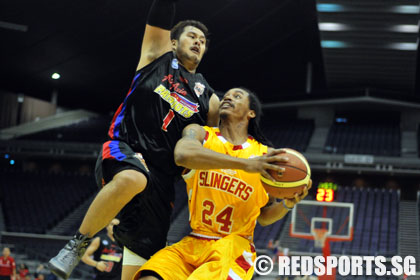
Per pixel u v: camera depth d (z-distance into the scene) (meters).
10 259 14.68
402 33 22.98
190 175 3.14
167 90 3.24
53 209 27.19
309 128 31.44
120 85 33.38
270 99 32.84
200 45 3.43
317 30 27.06
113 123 3.25
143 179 2.90
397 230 23.27
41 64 30.00
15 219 26.33
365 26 22.72
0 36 26.58
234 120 3.25
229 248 3.01
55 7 23.81
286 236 23.11
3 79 32.41
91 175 30.50
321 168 27.12
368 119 32.47
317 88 34.41
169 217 3.27
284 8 24.47
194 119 3.31
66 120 36.12
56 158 31.59
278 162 2.97
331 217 24.34
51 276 16.03
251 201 3.13
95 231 2.91
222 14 24.81
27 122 33.84
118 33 26.14
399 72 27.61
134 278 2.95
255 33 26.94
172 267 2.95
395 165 26.30
